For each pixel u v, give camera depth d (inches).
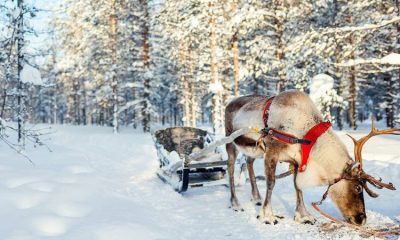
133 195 326.3
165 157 383.2
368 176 211.8
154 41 1336.1
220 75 1144.2
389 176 350.6
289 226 246.1
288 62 820.6
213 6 909.8
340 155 221.5
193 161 369.1
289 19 894.4
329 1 878.4
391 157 434.9
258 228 245.8
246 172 413.7
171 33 1202.0
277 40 899.4
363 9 663.1
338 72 1039.6
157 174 412.2
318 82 629.3
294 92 254.8
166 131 439.2
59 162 414.9
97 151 627.2
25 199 262.2
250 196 335.0
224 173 374.0
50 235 210.4
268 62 925.8
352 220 219.3
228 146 313.9
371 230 213.9
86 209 255.9
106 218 239.0
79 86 2081.7
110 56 1248.2
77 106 2159.2
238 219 267.7
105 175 401.1
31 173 336.2
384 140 615.2
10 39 478.6
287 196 323.9
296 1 864.3
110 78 1208.2
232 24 861.2
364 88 1631.4
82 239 204.4
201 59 1109.7
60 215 241.8
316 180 229.1
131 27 1203.2
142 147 713.6
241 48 1084.5
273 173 257.1
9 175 322.3
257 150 281.4
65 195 278.2
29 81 500.1
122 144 759.7
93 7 1240.8
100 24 1216.2
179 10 1125.1
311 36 538.3
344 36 524.7
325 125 232.5
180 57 1371.8
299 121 240.4
